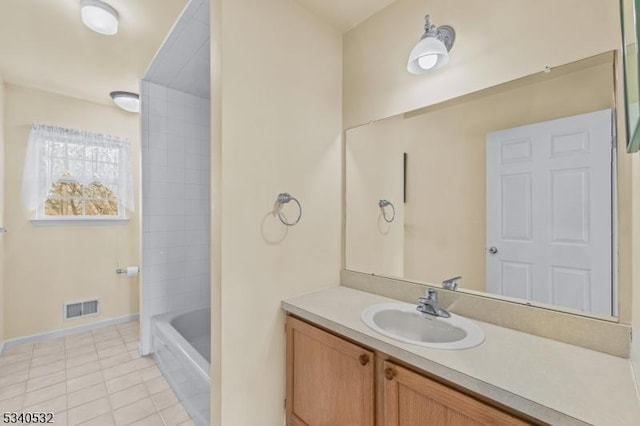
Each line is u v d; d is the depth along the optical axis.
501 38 1.29
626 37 0.69
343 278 1.91
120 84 2.81
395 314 1.48
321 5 1.69
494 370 0.92
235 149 1.42
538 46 1.19
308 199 1.74
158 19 1.91
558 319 1.13
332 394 1.33
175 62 2.28
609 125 1.05
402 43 1.63
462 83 1.41
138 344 2.81
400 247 1.67
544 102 1.20
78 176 3.08
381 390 1.16
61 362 2.46
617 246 1.03
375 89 1.76
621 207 1.02
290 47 1.64
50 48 2.23
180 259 2.81
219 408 1.39
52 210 2.98
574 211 1.13
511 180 1.29
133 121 3.45
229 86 1.39
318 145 1.79
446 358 0.99
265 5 1.53
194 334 2.78
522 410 0.79
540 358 0.99
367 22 1.80
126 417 1.82
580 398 0.78
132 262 3.42
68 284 3.04
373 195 1.78
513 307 1.24
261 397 1.52
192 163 2.89
